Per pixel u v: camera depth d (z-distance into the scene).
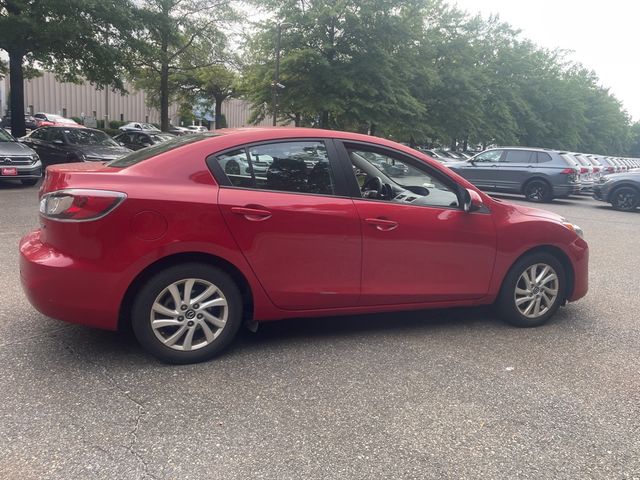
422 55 24.55
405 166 4.14
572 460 2.67
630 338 4.41
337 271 3.81
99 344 3.81
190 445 2.66
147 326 3.41
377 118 21.06
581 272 4.69
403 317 4.71
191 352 3.55
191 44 24.42
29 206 9.73
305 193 3.75
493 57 32.88
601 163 24.44
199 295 3.52
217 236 3.44
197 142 3.61
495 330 4.47
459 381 3.48
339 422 2.93
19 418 2.83
